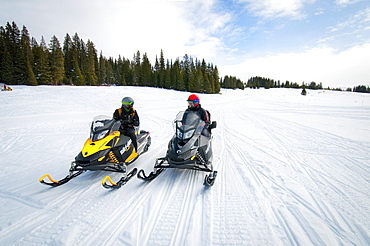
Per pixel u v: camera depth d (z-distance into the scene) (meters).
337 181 3.49
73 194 3.31
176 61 62.53
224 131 8.26
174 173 4.11
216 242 2.20
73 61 52.38
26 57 40.34
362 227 2.33
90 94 25.48
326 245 2.08
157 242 2.22
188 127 3.88
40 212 2.83
